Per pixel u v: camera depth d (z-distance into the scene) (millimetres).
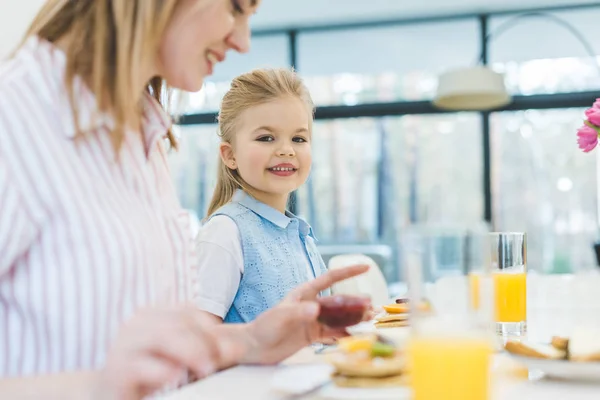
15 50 916
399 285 5484
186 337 560
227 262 1537
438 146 5453
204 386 797
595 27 5246
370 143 5566
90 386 583
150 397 737
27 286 796
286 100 1715
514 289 1210
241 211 1664
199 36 904
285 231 1722
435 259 661
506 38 5410
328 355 1003
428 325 655
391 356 809
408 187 5520
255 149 1691
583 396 724
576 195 5195
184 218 1047
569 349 816
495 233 1216
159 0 855
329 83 5645
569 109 5184
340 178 5605
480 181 5367
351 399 701
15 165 764
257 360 939
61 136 828
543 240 5266
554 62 5285
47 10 910
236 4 962
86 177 836
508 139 5305
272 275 1605
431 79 5535
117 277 823
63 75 852
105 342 823
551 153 5242
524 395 728
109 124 881
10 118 777
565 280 2379
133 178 926
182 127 5566
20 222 762
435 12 5379
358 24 5602
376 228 5590
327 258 4105
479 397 642
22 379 619
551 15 5293
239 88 1765
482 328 647
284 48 5777
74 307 802
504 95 4297
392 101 5449
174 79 944
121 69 853
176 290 964
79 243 805
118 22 844
